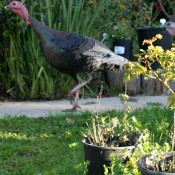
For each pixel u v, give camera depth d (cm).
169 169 632
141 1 1697
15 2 1170
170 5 1850
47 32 1156
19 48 1358
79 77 1373
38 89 1372
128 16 1639
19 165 837
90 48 1148
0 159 861
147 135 769
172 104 643
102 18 1505
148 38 1534
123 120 808
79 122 1075
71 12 1355
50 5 1336
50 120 1103
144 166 633
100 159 741
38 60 1345
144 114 1102
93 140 777
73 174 765
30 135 998
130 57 1538
